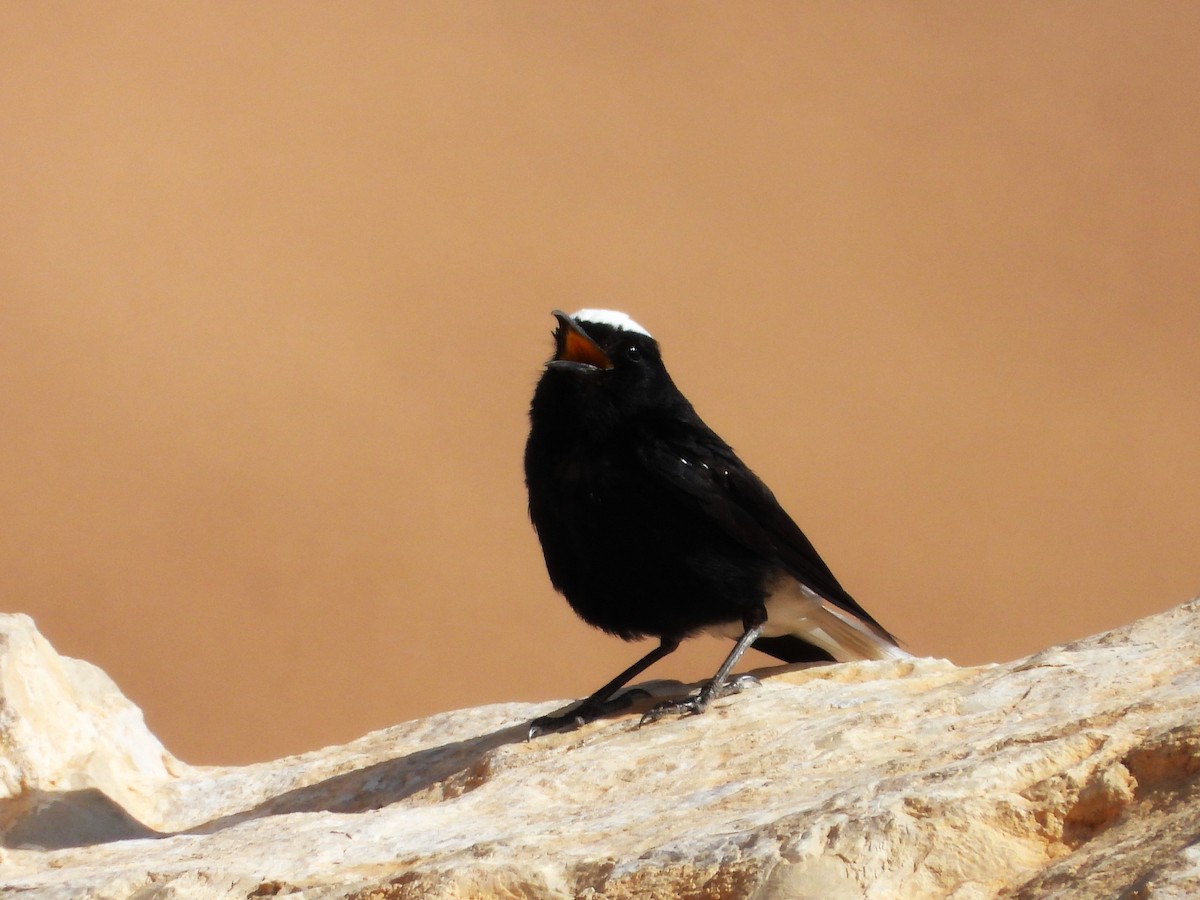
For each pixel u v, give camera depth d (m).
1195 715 7.87
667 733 11.69
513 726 14.06
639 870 7.83
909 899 7.10
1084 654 10.52
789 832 7.66
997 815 7.42
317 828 10.43
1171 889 6.04
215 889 9.18
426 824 10.23
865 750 9.67
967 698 10.19
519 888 8.07
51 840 12.39
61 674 14.55
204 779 14.59
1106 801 7.32
